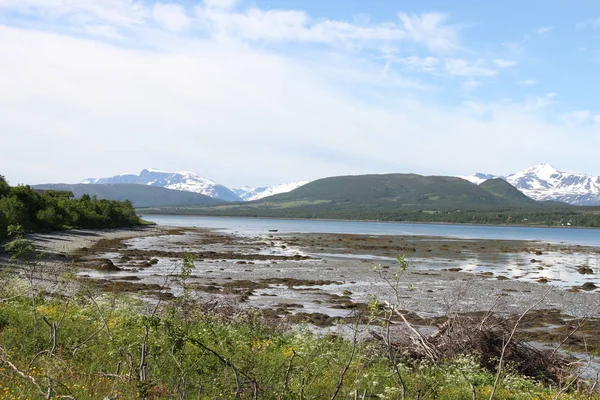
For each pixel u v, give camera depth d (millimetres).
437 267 55375
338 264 54750
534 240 126812
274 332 17531
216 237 99688
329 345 14461
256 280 41031
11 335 11500
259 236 109250
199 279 40156
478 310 29516
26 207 75312
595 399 12422
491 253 79000
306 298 33219
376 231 158625
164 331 10203
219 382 9016
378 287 38656
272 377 9555
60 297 18328
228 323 17797
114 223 109500
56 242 61812
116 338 11375
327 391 9891
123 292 30359
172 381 9102
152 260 50625
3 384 8016
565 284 44344
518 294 36969
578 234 181250
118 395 7809
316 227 186375
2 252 38969
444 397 10914
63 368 9258
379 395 9508
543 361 15242
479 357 14500
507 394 11695
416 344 15469
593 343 22547
